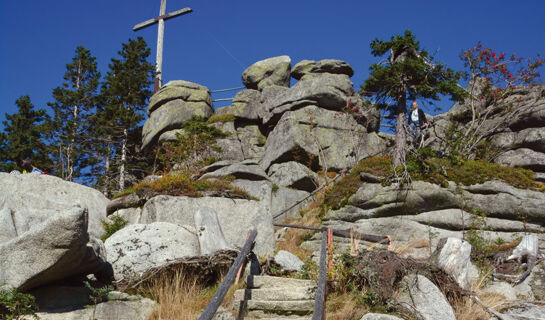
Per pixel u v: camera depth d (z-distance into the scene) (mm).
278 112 26812
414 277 7402
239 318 7141
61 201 13211
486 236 13617
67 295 7664
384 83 17984
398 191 15102
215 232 9914
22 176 13281
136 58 35312
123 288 8094
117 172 28344
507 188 14508
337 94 26016
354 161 24219
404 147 16562
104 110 32156
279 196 19906
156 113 30359
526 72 20797
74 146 31250
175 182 13164
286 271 9406
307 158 23312
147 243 9164
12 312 6383
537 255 10398
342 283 7770
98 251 8383
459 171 15289
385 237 9867
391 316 6617
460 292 7645
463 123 22734
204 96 30719
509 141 19734
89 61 37594
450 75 17938
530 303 7805
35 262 6930
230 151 26391
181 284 8391
